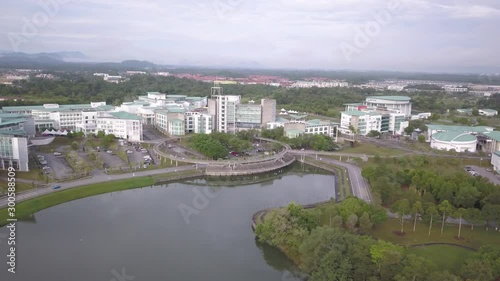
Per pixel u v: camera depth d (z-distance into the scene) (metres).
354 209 161.25
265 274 138.12
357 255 120.50
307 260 128.50
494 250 127.12
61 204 195.75
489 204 164.50
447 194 183.25
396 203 168.50
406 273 110.25
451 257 138.88
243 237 165.50
